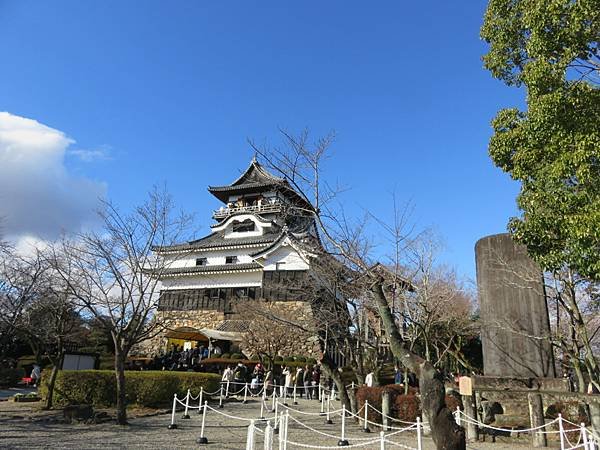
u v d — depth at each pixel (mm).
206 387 18078
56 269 14102
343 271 13695
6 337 15281
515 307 13633
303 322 20875
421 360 6449
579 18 8297
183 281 37156
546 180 9492
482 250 14641
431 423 5832
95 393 15570
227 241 38719
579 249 8461
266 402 19188
